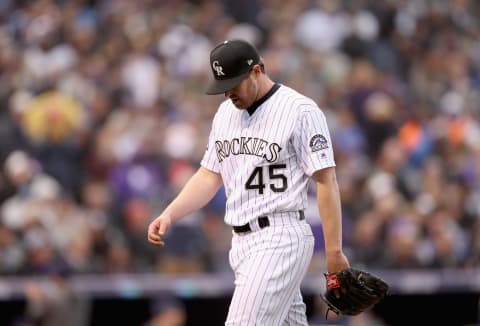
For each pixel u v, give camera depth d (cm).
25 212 3788
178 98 5081
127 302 3566
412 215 4384
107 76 5041
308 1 6122
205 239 3981
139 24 5547
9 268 3503
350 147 5016
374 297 1959
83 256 3759
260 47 5862
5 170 4156
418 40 6322
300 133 1945
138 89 5075
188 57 5369
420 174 4922
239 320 1916
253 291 1914
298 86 5316
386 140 5225
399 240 4119
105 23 5509
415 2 6550
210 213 4128
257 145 1959
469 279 3972
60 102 4534
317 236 3622
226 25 5794
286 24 5953
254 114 1977
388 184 4628
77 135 4534
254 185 1964
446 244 4272
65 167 4369
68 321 3475
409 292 3909
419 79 6028
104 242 3928
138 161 4422
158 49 5391
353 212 4425
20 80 4825
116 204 4181
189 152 4588
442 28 6531
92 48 5262
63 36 5291
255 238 1955
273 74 5381
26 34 5253
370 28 6131
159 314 3525
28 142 4406
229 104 2048
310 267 3584
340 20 6031
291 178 1956
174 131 4634
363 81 5488
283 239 1939
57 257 3556
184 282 3584
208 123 4884
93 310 3528
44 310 3447
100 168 4447
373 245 4156
